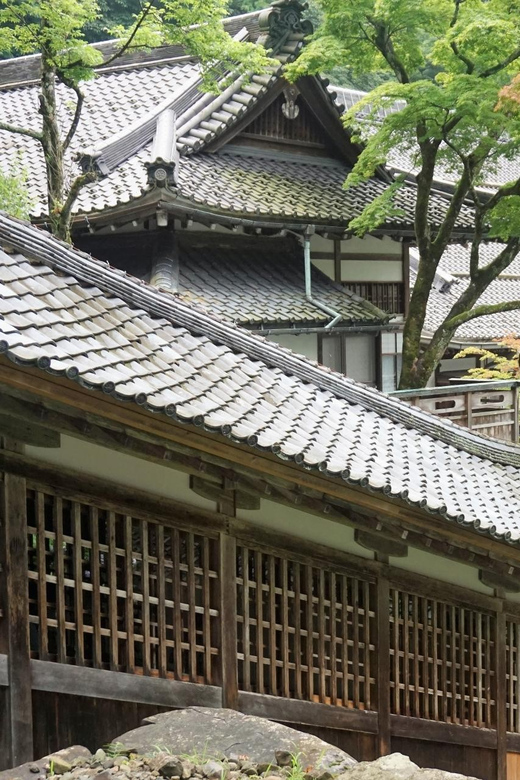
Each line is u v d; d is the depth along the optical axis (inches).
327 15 592.1
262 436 233.1
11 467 219.5
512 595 367.6
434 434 346.6
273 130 649.6
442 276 951.6
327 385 320.5
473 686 346.9
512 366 759.1
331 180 665.6
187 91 622.5
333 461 252.8
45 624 226.2
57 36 425.7
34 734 222.4
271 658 276.5
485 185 1147.3
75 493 232.2
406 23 577.0
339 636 300.2
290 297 586.9
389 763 176.6
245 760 198.1
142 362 237.0
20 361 190.5
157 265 545.3
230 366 279.6
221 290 560.7
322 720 286.5
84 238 576.7
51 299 241.1
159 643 248.8
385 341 719.1
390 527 293.4
